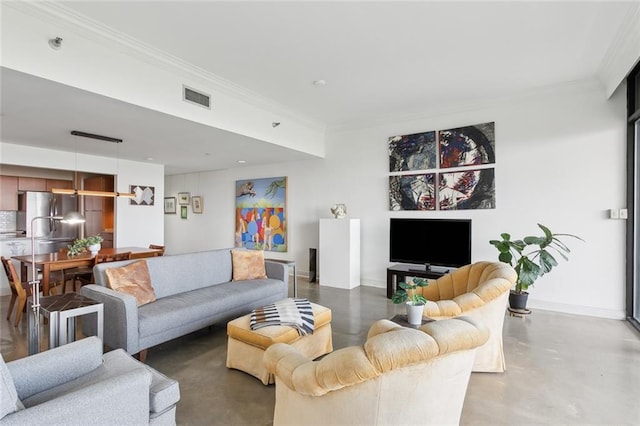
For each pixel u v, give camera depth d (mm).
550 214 4172
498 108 4504
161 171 6875
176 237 8766
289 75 3732
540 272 3752
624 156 3783
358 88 4145
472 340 1234
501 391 2309
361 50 3170
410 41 3006
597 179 3916
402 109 4969
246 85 4020
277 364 1559
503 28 2795
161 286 3355
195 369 2646
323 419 1338
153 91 3258
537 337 3275
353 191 5762
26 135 4305
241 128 4301
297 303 2977
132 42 2943
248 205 7234
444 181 4879
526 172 4312
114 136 4391
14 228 6402
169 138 4500
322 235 5625
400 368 1151
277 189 6762
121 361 1742
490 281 2506
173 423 1547
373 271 5543
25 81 2541
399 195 5266
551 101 4164
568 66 3533
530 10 2539
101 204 6977
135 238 6367
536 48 3145
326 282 5582
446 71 3650
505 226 4445
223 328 3605
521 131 4348
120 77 2979
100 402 1229
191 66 3471
